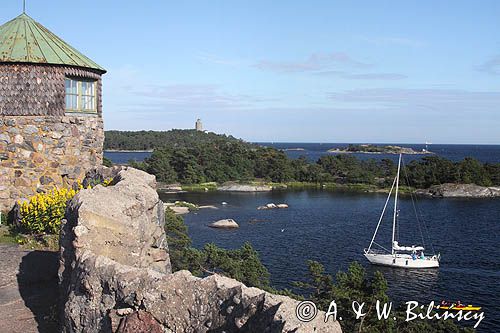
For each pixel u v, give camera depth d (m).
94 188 9.09
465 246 53.84
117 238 8.29
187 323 6.39
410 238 57.91
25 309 9.53
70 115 16.73
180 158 124.69
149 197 9.64
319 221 68.69
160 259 10.04
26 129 16.11
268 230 61.31
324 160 138.50
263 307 5.70
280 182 127.94
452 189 108.00
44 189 16.33
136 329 6.39
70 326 7.72
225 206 85.44
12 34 16.69
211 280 6.41
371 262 47.06
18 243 13.38
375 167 136.75
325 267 43.72
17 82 15.94
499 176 116.69
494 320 31.03
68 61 16.47
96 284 7.26
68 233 8.68
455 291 38.34
